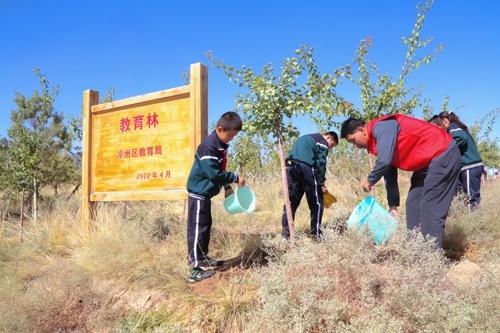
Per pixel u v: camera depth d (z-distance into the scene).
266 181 11.95
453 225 5.31
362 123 4.76
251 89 5.00
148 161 6.10
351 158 10.67
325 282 3.46
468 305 3.14
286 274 3.76
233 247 5.69
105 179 6.62
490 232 5.36
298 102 4.92
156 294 4.68
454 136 6.34
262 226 7.51
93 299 4.89
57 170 10.67
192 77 5.59
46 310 4.77
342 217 6.27
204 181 4.79
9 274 5.67
